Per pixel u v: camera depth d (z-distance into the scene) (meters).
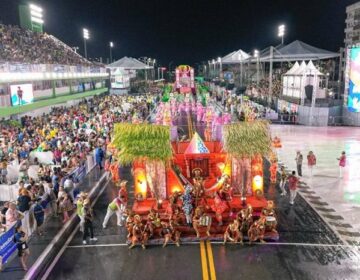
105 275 11.59
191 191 14.55
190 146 15.77
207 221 13.72
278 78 67.88
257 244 13.47
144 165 15.22
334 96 47.59
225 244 13.51
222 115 32.66
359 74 36.91
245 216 13.67
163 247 13.38
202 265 12.08
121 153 14.84
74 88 53.06
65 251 13.20
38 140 24.69
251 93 57.97
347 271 11.58
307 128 37.19
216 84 88.88
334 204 17.34
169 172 15.26
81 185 20.27
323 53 50.19
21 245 11.45
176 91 65.00
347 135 33.41
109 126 31.75
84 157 22.16
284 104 44.38
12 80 32.06
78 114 38.16
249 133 14.88
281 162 24.69
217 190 14.82
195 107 47.62
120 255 12.86
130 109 44.50
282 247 13.22
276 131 35.50
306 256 12.54
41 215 14.31
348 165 23.89
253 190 15.38
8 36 47.88
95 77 65.00
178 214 14.10
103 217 16.25
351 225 15.02
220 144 16.58
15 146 22.48
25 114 37.56
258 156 15.06
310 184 20.28
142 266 12.09
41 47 53.25
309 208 16.88
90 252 13.11
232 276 11.38
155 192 15.28
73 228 15.21
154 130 14.79
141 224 13.59
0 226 12.52
